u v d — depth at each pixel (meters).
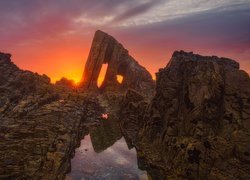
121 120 42.78
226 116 20.75
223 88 22.64
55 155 22.05
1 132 25.06
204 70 24.09
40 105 36.94
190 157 19.88
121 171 24.25
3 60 45.78
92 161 26.36
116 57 74.81
